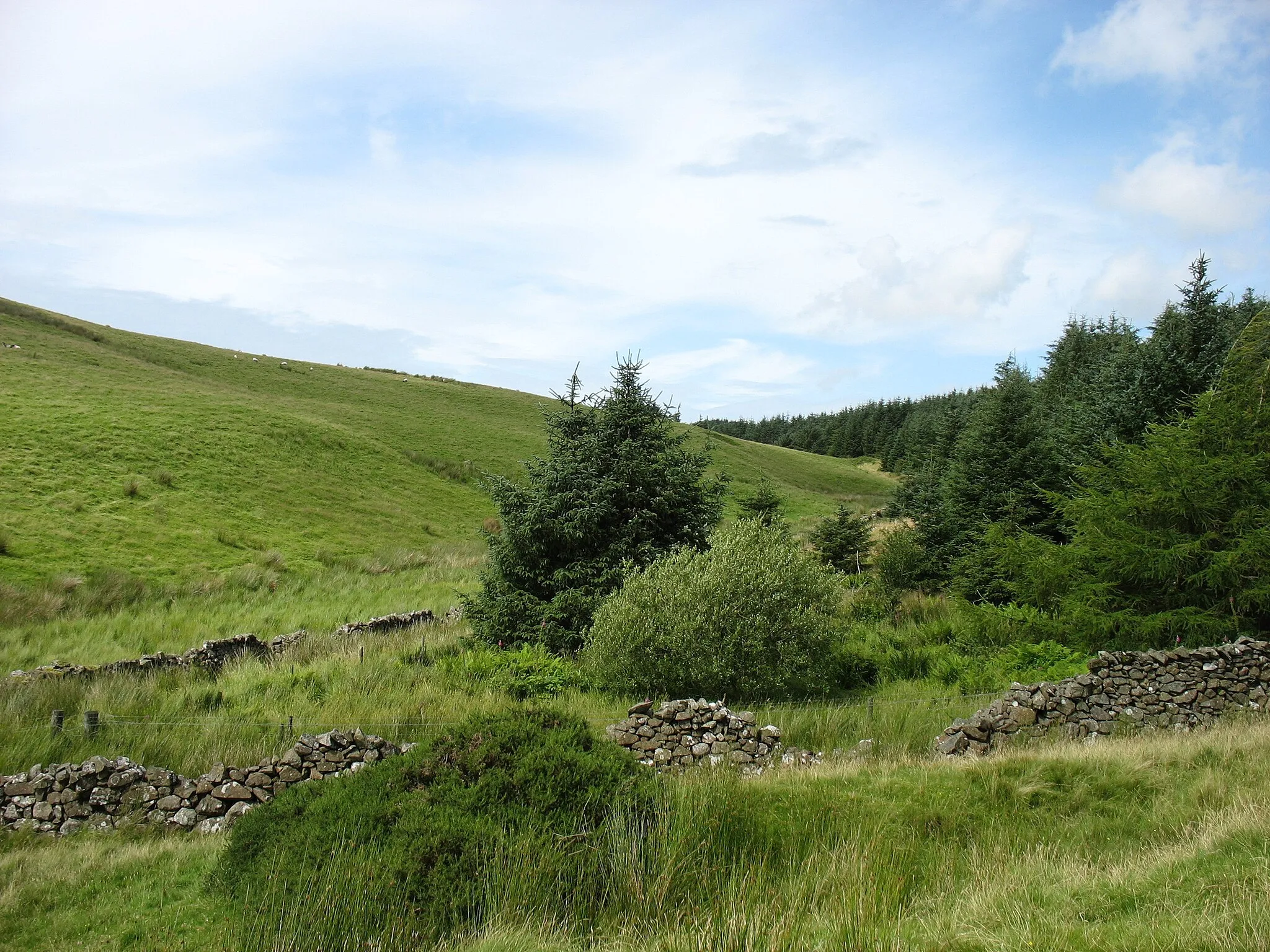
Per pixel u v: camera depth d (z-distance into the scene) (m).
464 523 43.28
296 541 32.81
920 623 21.09
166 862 7.28
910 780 8.23
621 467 19.31
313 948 5.07
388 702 12.79
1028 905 5.16
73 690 12.49
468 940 5.12
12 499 27.84
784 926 4.88
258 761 9.83
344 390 73.12
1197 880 5.16
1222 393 15.12
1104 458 19.00
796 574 14.80
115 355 60.84
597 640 14.34
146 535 28.33
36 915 6.22
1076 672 12.90
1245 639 11.58
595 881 5.88
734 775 8.16
